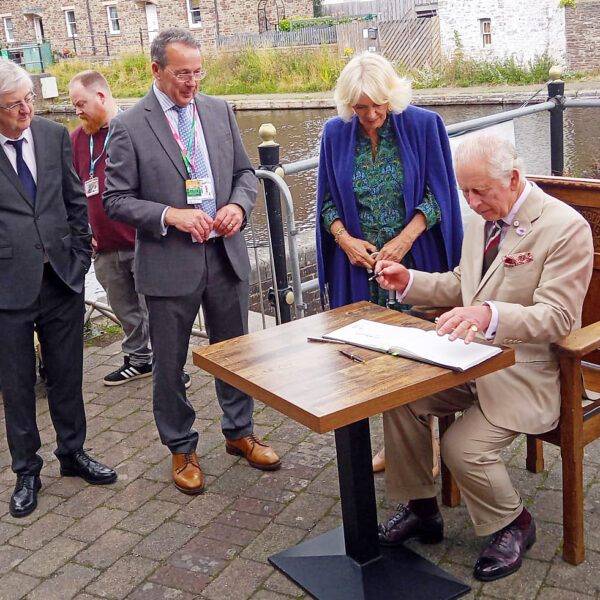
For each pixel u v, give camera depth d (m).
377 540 3.07
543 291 2.79
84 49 36.88
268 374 2.67
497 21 21.88
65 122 23.69
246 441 3.94
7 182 3.53
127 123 3.51
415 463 3.12
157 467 4.01
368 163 3.56
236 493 3.71
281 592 3.02
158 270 3.59
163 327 3.66
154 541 3.41
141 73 30.36
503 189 2.83
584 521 3.23
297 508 3.54
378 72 3.35
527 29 21.48
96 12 36.25
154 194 3.54
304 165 4.68
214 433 4.29
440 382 2.55
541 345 2.92
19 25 38.69
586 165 9.78
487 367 2.63
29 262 3.57
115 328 5.95
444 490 3.43
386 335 2.89
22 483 3.77
